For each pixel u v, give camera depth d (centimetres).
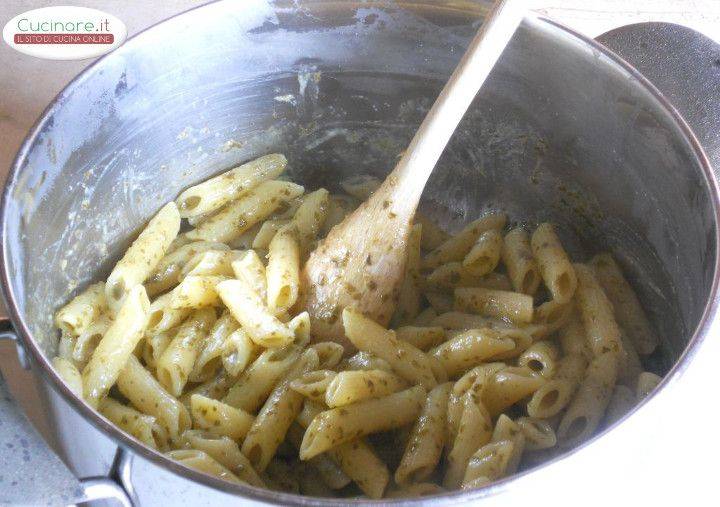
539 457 37
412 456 34
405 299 43
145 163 43
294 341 39
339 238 40
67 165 38
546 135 44
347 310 38
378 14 42
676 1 58
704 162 34
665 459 35
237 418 35
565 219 46
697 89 42
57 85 53
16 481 26
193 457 33
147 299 38
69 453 32
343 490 37
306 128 47
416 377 37
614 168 41
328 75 45
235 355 38
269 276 40
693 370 38
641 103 38
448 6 41
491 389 36
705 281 34
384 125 47
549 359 38
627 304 42
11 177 33
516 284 42
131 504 28
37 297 37
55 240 38
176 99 42
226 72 43
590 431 37
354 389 34
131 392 37
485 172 47
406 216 39
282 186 45
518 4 36
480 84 37
